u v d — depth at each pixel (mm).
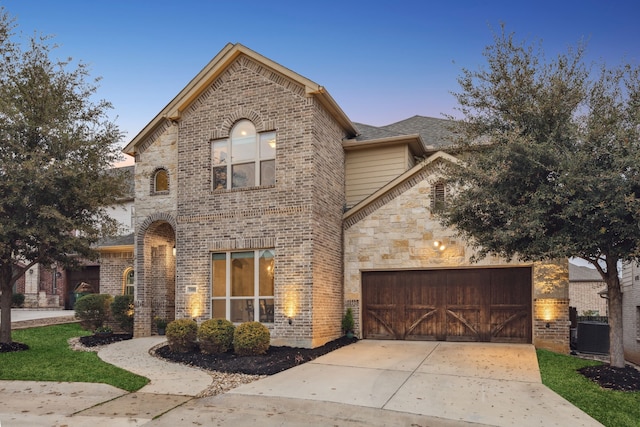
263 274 13484
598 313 27719
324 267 13539
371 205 14797
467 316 13828
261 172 13781
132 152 15992
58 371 10016
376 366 10445
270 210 13352
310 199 12938
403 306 14414
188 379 9492
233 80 14289
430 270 14258
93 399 8008
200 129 14539
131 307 16359
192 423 6785
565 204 8523
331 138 14688
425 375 9562
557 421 6793
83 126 12797
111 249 18812
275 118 13625
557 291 12773
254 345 11391
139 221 15586
